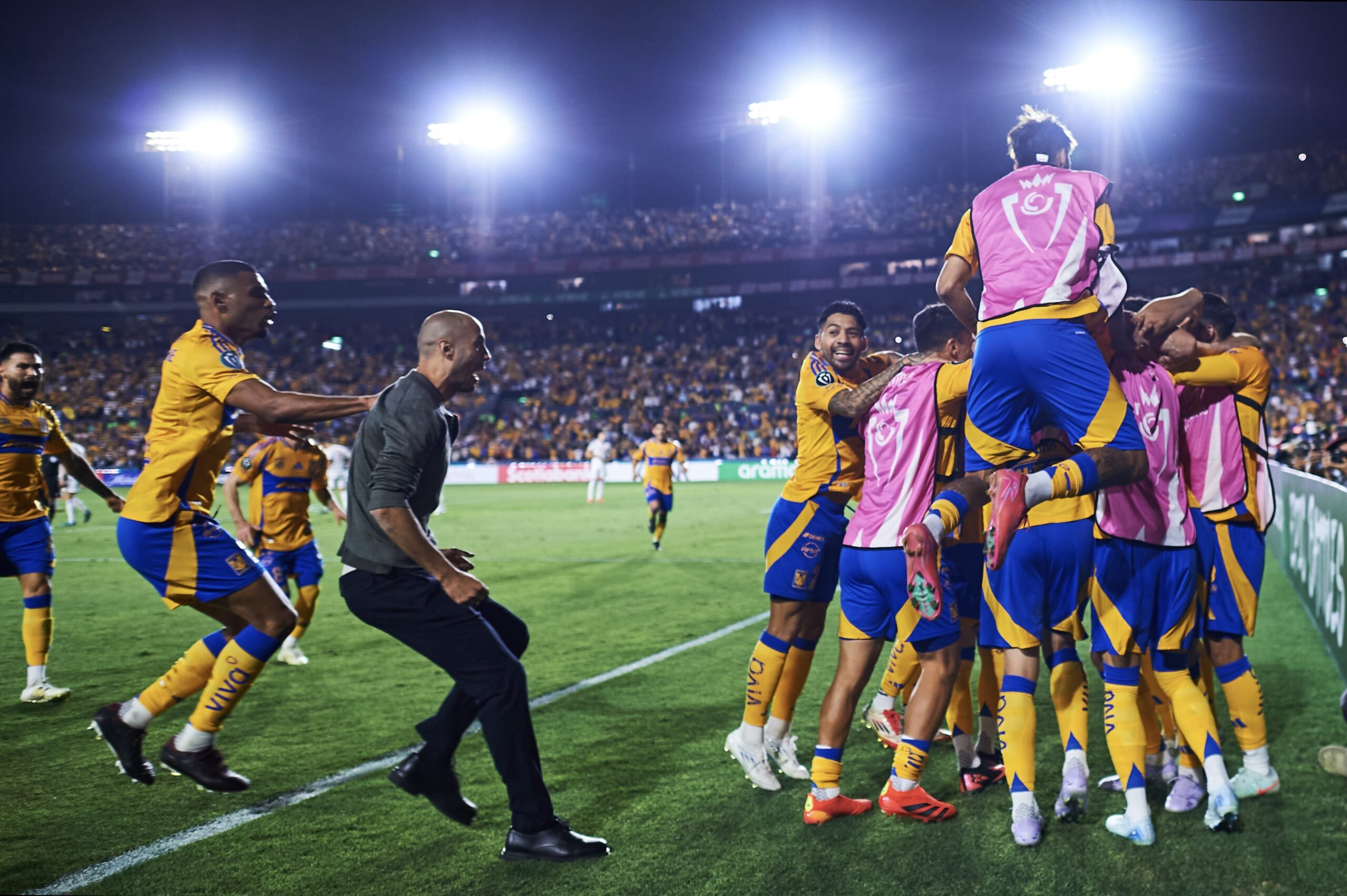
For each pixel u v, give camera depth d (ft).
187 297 141.28
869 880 9.36
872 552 10.93
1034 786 12.19
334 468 69.77
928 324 12.22
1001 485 9.27
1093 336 10.67
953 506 9.77
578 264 141.08
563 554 39.99
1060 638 10.85
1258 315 116.26
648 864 9.84
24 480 17.21
